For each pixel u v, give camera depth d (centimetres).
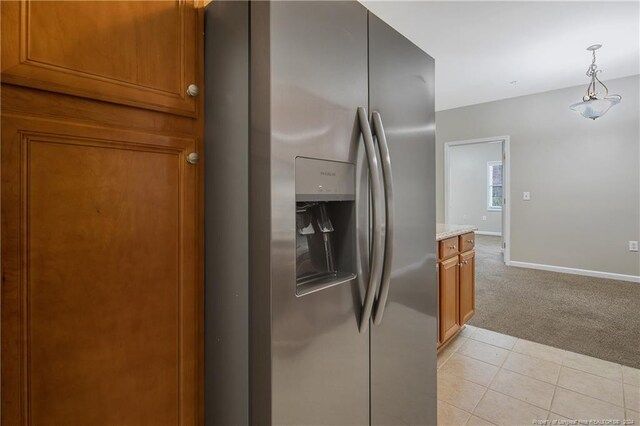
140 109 84
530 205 471
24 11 66
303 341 87
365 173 105
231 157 88
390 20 263
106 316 80
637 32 284
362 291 104
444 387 192
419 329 135
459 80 402
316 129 88
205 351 99
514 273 446
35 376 70
